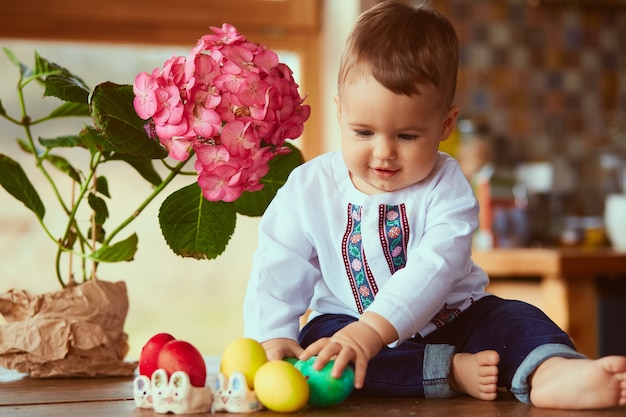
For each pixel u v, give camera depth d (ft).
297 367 4.00
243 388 3.84
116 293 5.48
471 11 11.68
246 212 5.37
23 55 10.11
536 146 11.92
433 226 4.45
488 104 11.75
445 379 4.23
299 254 4.69
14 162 5.47
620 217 10.94
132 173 9.94
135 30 10.43
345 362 3.88
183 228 5.17
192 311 10.30
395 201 4.57
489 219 10.67
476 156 11.03
